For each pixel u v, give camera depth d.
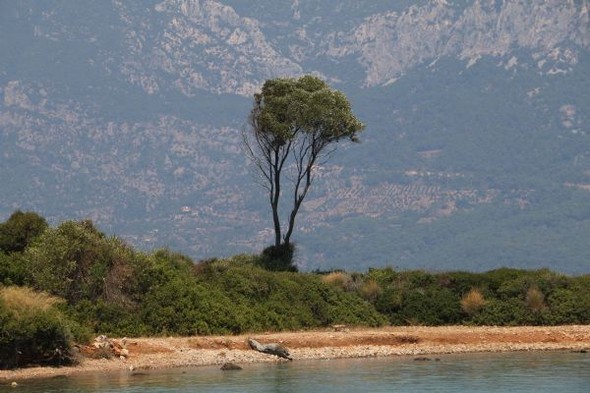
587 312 182.00
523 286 185.38
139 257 159.75
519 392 126.81
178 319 154.38
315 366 142.00
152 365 137.75
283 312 167.12
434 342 162.75
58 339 133.62
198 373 133.88
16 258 155.00
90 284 153.12
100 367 134.62
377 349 155.75
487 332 169.00
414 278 188.38
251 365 141.75
